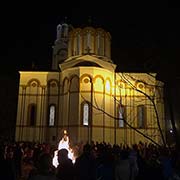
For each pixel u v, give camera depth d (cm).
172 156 777
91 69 4153
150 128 4391
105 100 4162
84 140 3931
